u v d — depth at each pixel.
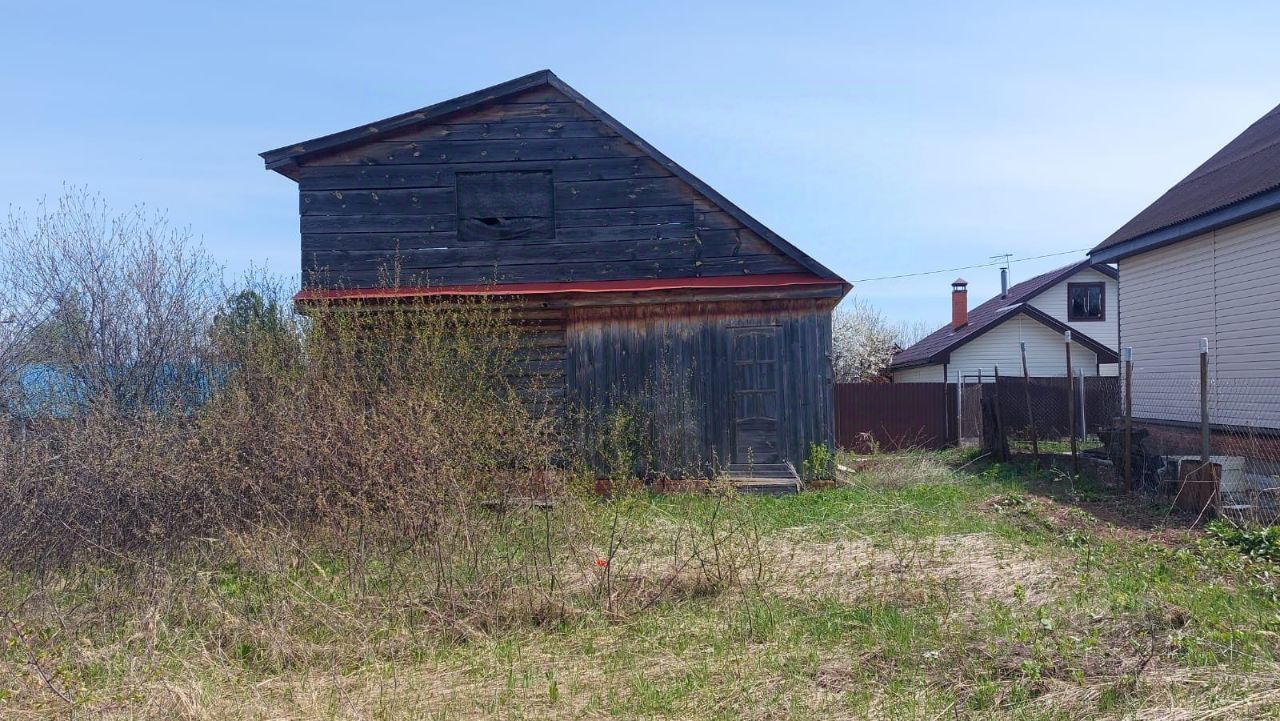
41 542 7.51
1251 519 9.49
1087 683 5.04
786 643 6.06
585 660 6.02
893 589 6.98
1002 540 8.90
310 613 6.63
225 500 7.73
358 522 7.62
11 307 13.55
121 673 5.85
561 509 8.45
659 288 13.12
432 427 8.02
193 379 13.43
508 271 13.77
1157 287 15.84
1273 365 12.46
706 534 8.58
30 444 8.20
